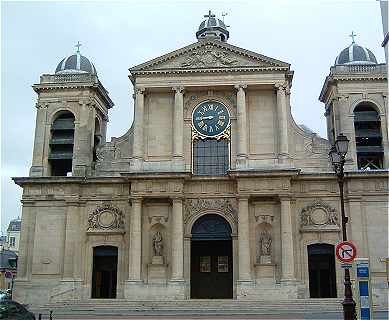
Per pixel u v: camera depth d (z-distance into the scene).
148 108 46.22
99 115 50.78
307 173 43.12
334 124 46.59
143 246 43.03
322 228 42.50
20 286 43.31
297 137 45.38
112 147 46.62
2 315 21.44
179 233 42.03
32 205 44.97
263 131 45.00
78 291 42.84
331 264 42.38
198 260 45.06
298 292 41.12
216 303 38.12
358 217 42.41
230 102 45.84
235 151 44.75
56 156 47.12
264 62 45.12
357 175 42.72
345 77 45.84
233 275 42.16
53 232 44.22
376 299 40.75
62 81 47.94
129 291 41.25
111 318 31.62
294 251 42.28
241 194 42.22
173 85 45.41
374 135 45.50
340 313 33.69
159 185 42.84
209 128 45.62
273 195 42.09
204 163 45.34
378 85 45.88
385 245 41.78
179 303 38.34
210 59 45.84
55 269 43.41
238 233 42.00
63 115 48.47
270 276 41.44
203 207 43.38
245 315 33.12
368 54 48.31
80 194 44.84
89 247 43.97
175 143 44.22
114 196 44.59
